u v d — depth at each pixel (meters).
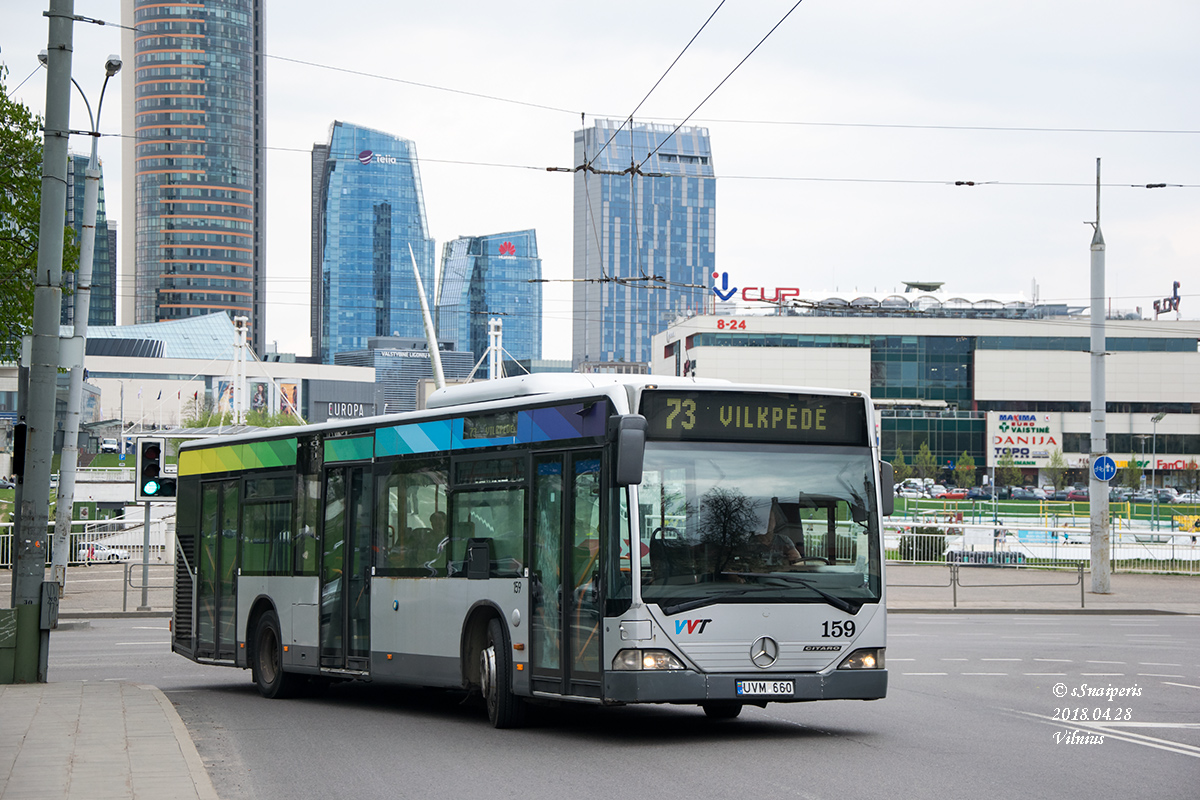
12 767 9.38
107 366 199.00
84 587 37.34
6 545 42.34
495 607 12.37
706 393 11.26
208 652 17.91
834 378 130.62
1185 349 133.12
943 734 11.80
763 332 130.50
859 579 11.41
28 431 15.98
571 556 11.44
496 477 12.56
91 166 30.00
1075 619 29.62
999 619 29.50
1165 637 24.19
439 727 12.60
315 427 15.79
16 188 28.75
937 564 43.91
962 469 126.69
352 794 8.87
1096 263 34.59
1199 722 12.66
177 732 11.18
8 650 15.56
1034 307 140.62
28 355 16.19
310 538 15.63
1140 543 46.91
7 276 28.39
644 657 10.66
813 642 11.12
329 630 15.11
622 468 10.38
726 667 10.86
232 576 17.42
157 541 49.62
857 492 11.56
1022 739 11.45
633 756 10.48
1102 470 35.09
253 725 12.88
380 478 14.47
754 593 11.02
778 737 11.62
